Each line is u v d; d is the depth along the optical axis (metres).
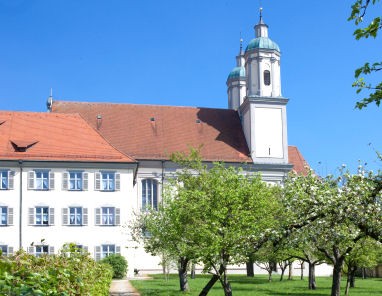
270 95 80.25
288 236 21.59
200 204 28.05
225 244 26.09
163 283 50.41
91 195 60.75
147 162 74.69
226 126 82.38
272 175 77.81
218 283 51.59
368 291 46.69
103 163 61.34
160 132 78.62
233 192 27.22
